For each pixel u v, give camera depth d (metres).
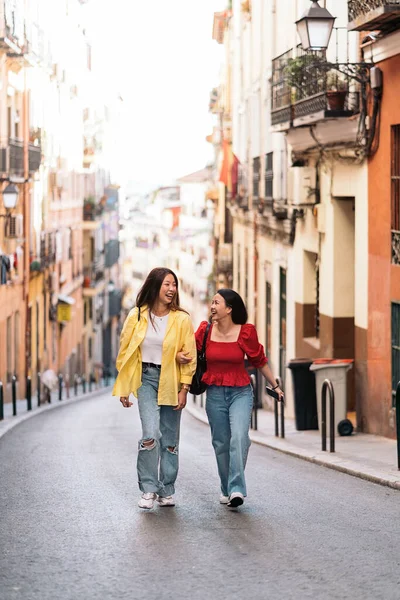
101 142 68.12
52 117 45.41
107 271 73.06
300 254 24.00
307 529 8.52
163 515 9.11
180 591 6.53
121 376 9.16
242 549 7.71
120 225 84.62
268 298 30.08
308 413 19.94
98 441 18.38
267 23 30.03
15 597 6.39
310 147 20.92
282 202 25.95
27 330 38.72
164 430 9.43
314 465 13.86
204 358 9.38
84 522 8.81
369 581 6.79
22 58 35.59
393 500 10.30
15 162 35.00
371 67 17.33
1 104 33.84
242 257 37.66
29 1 38.03
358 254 18.70
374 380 17.80
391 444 16.17
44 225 43.09
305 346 23.64
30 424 24.36
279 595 6.43
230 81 44.75
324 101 18.80
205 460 14.22
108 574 6.96
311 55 19.91
